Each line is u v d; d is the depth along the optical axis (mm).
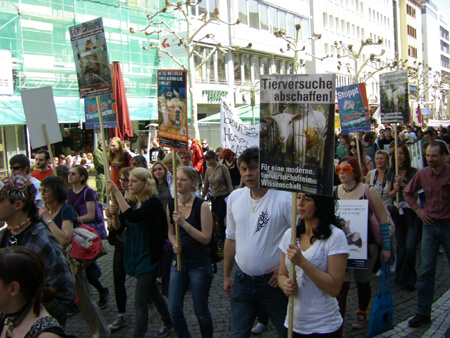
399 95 7203
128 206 4324
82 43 5051
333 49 48281
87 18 21391
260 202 3436
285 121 2869
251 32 32312
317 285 2699
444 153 4801
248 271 3377
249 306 3426
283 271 3031
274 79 2887
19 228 2945
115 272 4898
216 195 7828
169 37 21469
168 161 6672
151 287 4234
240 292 3443
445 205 4762
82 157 18156
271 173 2928
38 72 19172
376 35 61125
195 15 27922
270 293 3330
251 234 3404
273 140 2924
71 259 4125
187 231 3934
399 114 7172
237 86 30812
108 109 5902
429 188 4836
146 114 23984
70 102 19891
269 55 35094
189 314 5211
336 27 49531
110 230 4582
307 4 40719
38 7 19234
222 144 10133
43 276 2094
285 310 3305
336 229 2854
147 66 24484
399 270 6094
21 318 2045
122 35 23172
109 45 22734
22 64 18328
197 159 11969
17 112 17297
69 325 4973
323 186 2719
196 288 4000
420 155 7668
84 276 4297
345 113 8484
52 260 2938
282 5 36531
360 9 55812
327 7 47000
